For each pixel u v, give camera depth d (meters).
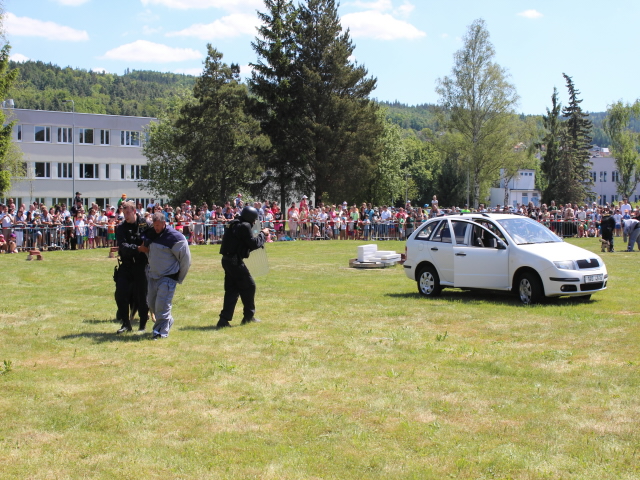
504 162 57.38
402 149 71.62
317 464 4.59
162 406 5.88
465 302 11.68
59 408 5.84
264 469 4.53
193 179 47.84
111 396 6.17
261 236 9.73
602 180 103.25
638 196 98.81
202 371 6.99
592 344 8.02
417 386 6.36
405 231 31.72
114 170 66.75
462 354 7.66
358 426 5.31
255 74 46.84
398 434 5.12
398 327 9.34
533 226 12.27
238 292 9.76
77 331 9.27
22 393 6.27
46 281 15.22
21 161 50.56
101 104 156.00
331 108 45.25
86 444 5.02
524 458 4.62
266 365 7.23
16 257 21.56
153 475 4.46
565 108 70.88
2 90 35.09
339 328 9.30
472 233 12.20
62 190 64.19
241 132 46.19
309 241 30.02
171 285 8.86
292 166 46.62
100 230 26.11
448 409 5.68
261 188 48.09
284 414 5.62
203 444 4.99
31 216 24.98
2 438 5.15
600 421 5.31
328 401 5.95
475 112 56.03
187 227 27.73
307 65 46.03
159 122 62.56
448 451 4.78
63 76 183.38
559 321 9.56
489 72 55.72
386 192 70.50
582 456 4.63
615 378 6.48
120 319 9.66
